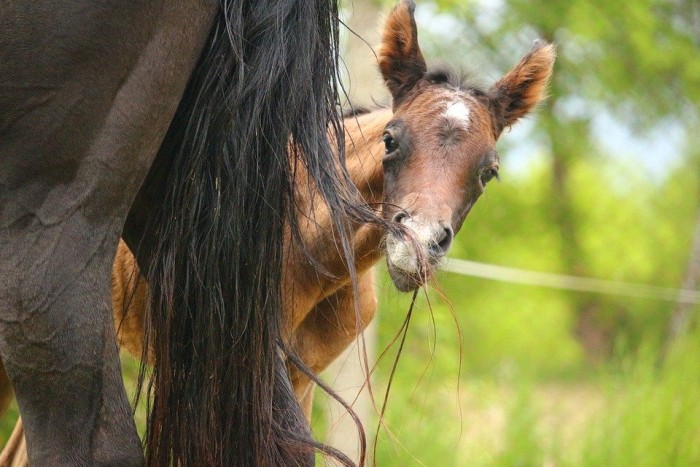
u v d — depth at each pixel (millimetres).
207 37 3629
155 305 3635
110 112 3350
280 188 3686
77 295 3312
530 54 6578
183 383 3607
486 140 6008
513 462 11781
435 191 5633
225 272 3598
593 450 11594
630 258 28734
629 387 12016
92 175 3344
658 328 28406
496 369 18531
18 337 3289
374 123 6449
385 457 10766
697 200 28672
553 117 20219
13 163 3283
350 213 3816
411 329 12242
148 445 3635
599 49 17469
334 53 3855
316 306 6094
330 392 3738
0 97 3256
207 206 3613
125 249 5730
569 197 28016
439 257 5488
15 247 3283
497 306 26656
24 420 3367
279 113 3678
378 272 8406
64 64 3268
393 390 11781
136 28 3340
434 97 6113
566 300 28375
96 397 3359
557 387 22750
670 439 11398
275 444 3672
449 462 11508
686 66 17312
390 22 6406
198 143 3613
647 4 16016
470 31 16234
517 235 26312
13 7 3207
